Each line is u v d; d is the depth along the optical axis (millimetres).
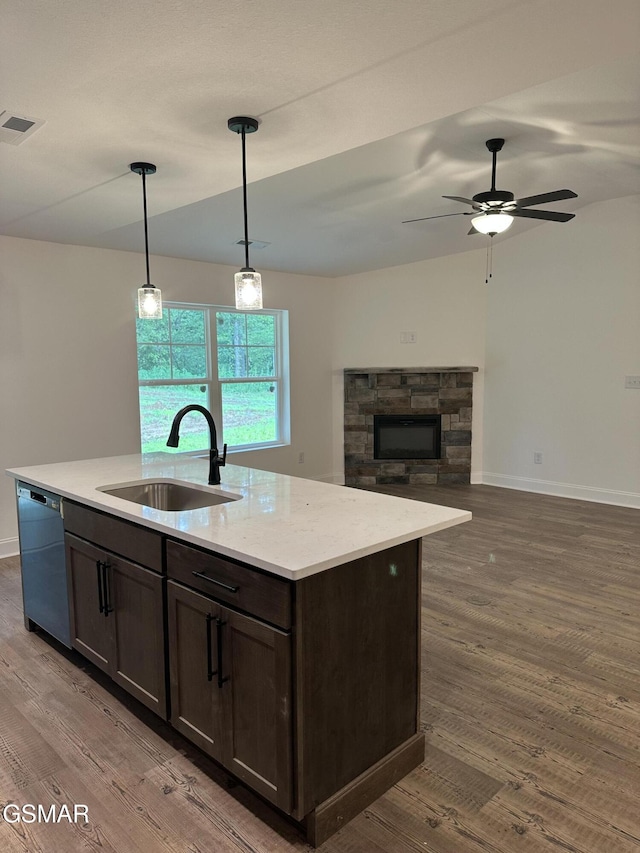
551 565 4035
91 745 2209
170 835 1776
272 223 4465
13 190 3018
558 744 2180
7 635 3123
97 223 3760
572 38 1690
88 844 1745
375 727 1922
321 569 1624
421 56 1776
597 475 5816
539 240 6012
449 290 6562
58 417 4586
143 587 2213
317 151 2531
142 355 5297
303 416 6570
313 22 1590
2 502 4336
